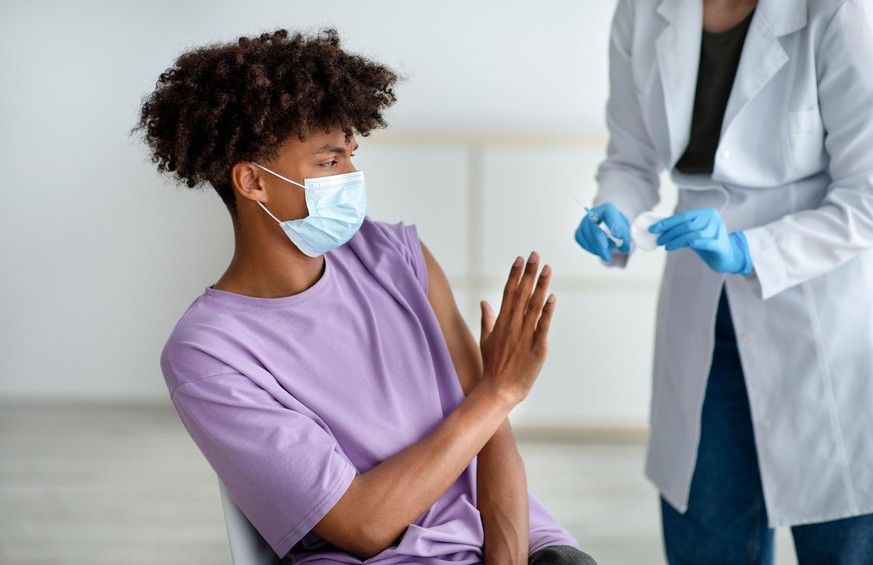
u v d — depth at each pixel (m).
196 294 3.84
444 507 1.41
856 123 1.68
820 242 1.71
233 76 1.32
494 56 3.64
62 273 3.83
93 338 3.88
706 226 1.69
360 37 3.66
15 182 3.76
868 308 1.78
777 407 1.85
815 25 1.68
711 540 2.04
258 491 1.29
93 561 2.66
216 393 1.29
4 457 3.42
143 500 3.07
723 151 1.80
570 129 3.68
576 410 3.54
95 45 3.66
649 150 2.10
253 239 1.40
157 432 3.68
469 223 3.48
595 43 3.61
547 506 3.04
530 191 3.44
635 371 3.50
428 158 3.45
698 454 2.00
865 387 1.79
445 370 1.46
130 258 3.82
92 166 3.75
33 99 3.69
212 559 2.68
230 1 3.65
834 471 1.81
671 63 1.84
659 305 2.10
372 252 1.49
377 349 1.40
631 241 1.97
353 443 1.36
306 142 1.33
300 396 1.35
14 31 3.64
